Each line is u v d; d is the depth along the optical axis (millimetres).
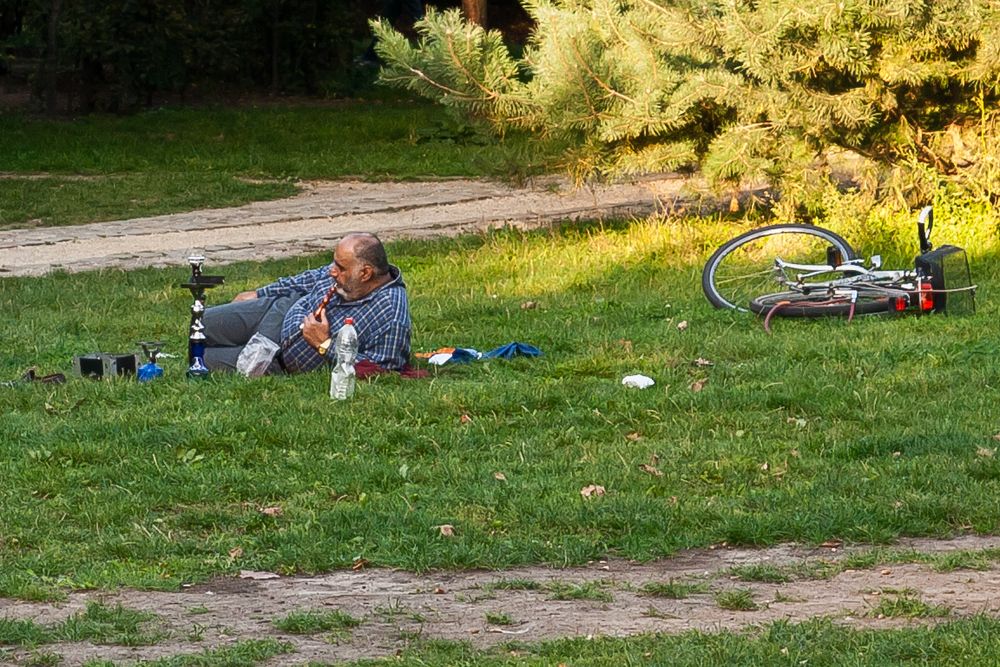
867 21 15773
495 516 7539
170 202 23594
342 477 8312
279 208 23047
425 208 22609
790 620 5918
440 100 17750
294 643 5703
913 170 16953
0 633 5734
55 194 24000
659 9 16875
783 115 16609
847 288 13273
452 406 9914
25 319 14312
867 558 6777
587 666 5324
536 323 13508
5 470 8484
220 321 11227
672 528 7277
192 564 6867
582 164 18031
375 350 10852
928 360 11227
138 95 34781
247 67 39031
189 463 8672
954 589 6297
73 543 7215
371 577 6703
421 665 5371
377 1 43688
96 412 9859
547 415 9789
